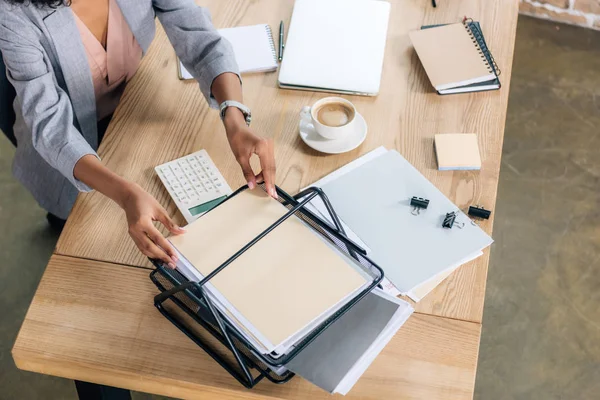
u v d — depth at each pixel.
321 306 1.08
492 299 2.16
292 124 1.48
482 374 2.03
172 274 1.17
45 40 1.43
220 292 1.09
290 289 1.10
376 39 1.60
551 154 2.48
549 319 2.12
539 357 2.05
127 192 1.24
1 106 1.61
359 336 1.11
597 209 2.35
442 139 1.42
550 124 2.56
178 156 1.43
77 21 1.51
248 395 1.13
